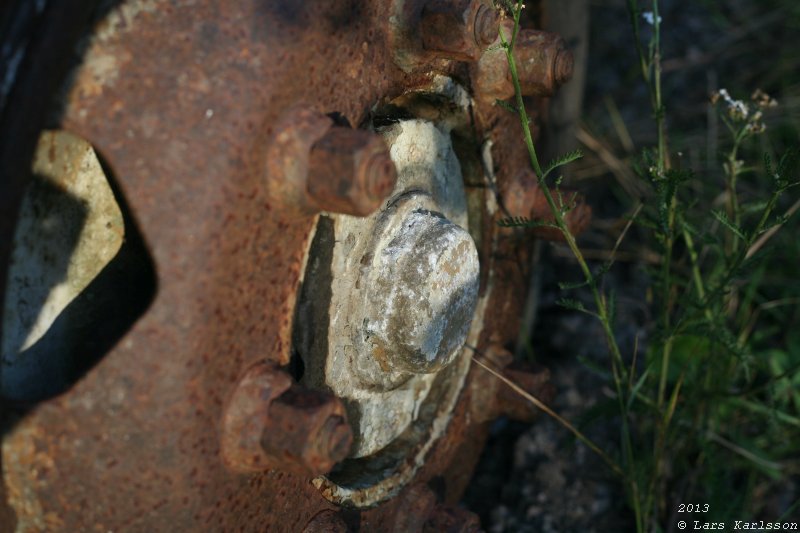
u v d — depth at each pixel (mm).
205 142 476
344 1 516
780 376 750
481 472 838
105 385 474
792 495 817
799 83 1189
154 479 486
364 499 599
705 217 965
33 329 533
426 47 549
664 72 1243
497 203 669
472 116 625
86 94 475
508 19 618
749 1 1321
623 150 1130
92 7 468
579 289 963
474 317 674
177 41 482
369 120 554
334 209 496
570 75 628
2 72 452
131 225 554
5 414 475
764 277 950
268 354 512
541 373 710
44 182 521
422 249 576
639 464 764
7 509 487
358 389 588
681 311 860
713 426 813
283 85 491
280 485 538
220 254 479
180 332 474
